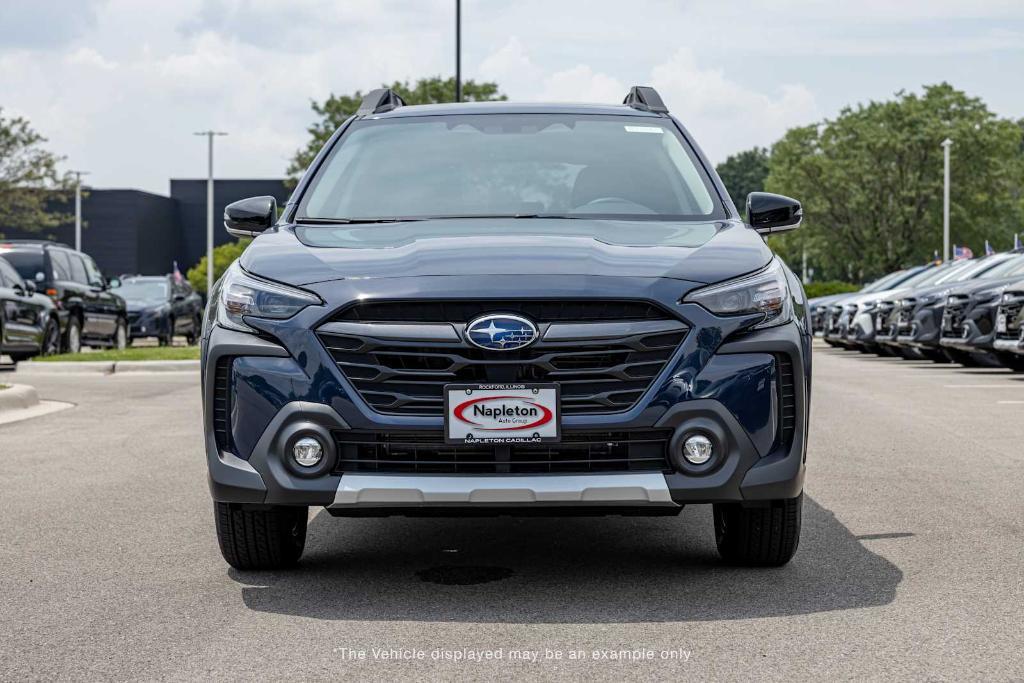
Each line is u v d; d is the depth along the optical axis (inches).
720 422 173.8
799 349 179.0
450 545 220.7
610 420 172.1
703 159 232.8
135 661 150.6
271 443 175.8
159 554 214.1
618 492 172.6
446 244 186.1
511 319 171.8
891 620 166.6
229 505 190.7
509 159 229.0
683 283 176.1
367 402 174.1
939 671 143.9
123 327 957.8
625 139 236.2
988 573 194.7
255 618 170.9
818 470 308.2
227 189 3998.5
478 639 158.9
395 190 222.2
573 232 196.7
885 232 2849.4
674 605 175.5
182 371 720.3
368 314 174.6
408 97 1689.2
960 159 2797.7
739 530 194.2
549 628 163.9
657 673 143.6
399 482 172.9
